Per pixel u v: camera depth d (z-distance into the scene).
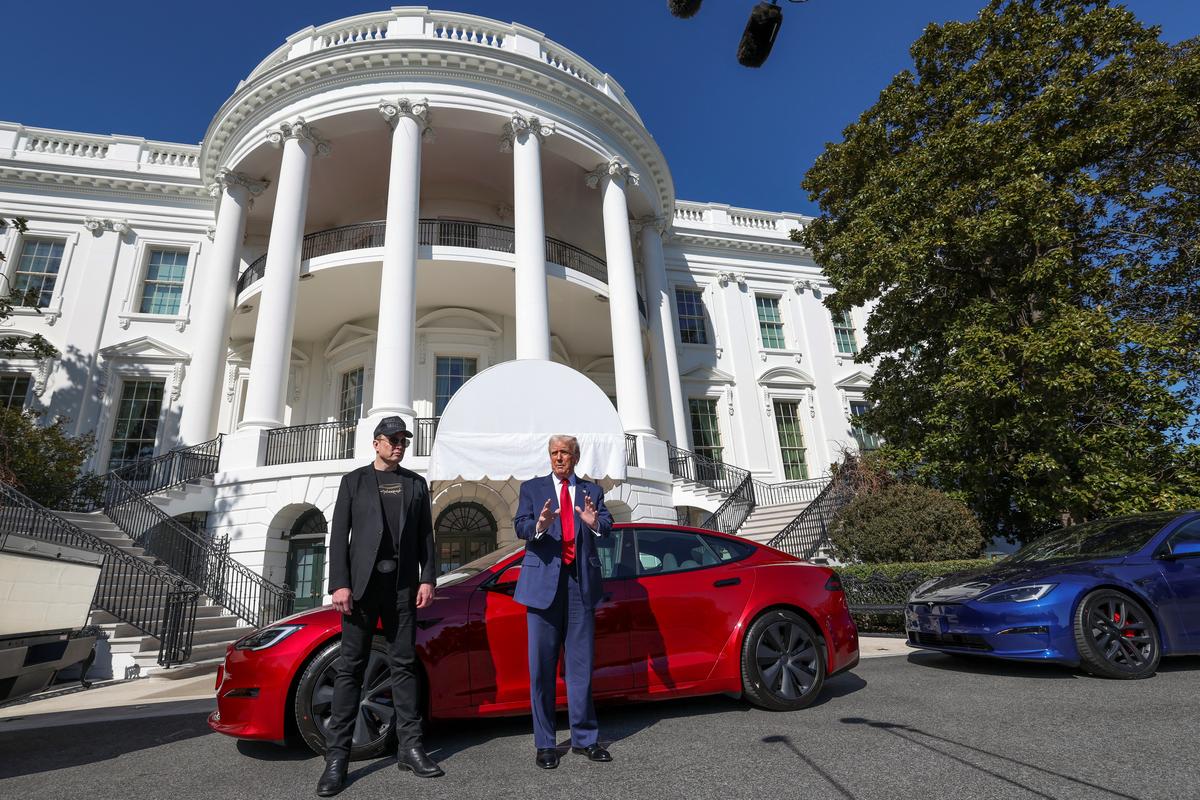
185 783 3.23
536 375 10.32
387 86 15.40
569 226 21.36
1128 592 5.33
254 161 16.55
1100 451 10.52
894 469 12.44
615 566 4.34
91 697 6.66
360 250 14.84
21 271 17.59
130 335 17.61
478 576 4.17
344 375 17.72
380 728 3.60
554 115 16.64
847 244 12.58
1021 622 5.10
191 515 13.57
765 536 14.52
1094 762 3.00
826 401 23.27
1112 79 10.95
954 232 11.16
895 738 3.49
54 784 3.29
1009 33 12.22
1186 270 11.55
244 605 11.41
